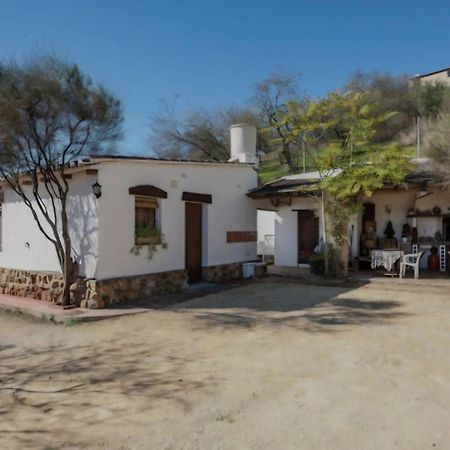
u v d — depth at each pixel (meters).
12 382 5.09
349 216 12.38
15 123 8.33
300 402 4.27
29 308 8.99
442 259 13.44
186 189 11.54
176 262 11.15
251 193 13.88
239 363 5.50
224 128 37.50
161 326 7.57
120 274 9.59
